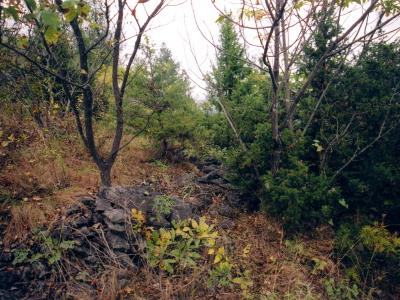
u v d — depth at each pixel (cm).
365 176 493
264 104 600
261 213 512
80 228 397
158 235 411
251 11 477
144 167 645
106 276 364
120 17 417
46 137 579
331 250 461
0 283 334
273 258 440
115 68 459
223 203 543
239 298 382
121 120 475
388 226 496
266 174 523
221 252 393
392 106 477
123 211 421
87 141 455
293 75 578
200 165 723
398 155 506
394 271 434
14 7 240
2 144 485
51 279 351
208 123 783
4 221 389
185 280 382
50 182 470
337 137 486
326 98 529
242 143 540
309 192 463
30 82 580
